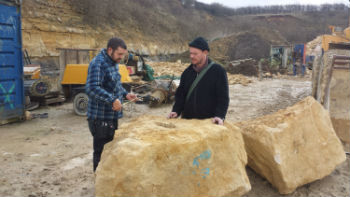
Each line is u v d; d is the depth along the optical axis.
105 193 2.11
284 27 70.94
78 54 11.17
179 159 2.27
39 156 4.93
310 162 3.55
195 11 69.44
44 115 8.30
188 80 3.17
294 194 3.42
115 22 32.97
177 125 2.78
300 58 25.11
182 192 2.27
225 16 78.94
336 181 3.79
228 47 39.62
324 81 5.68
